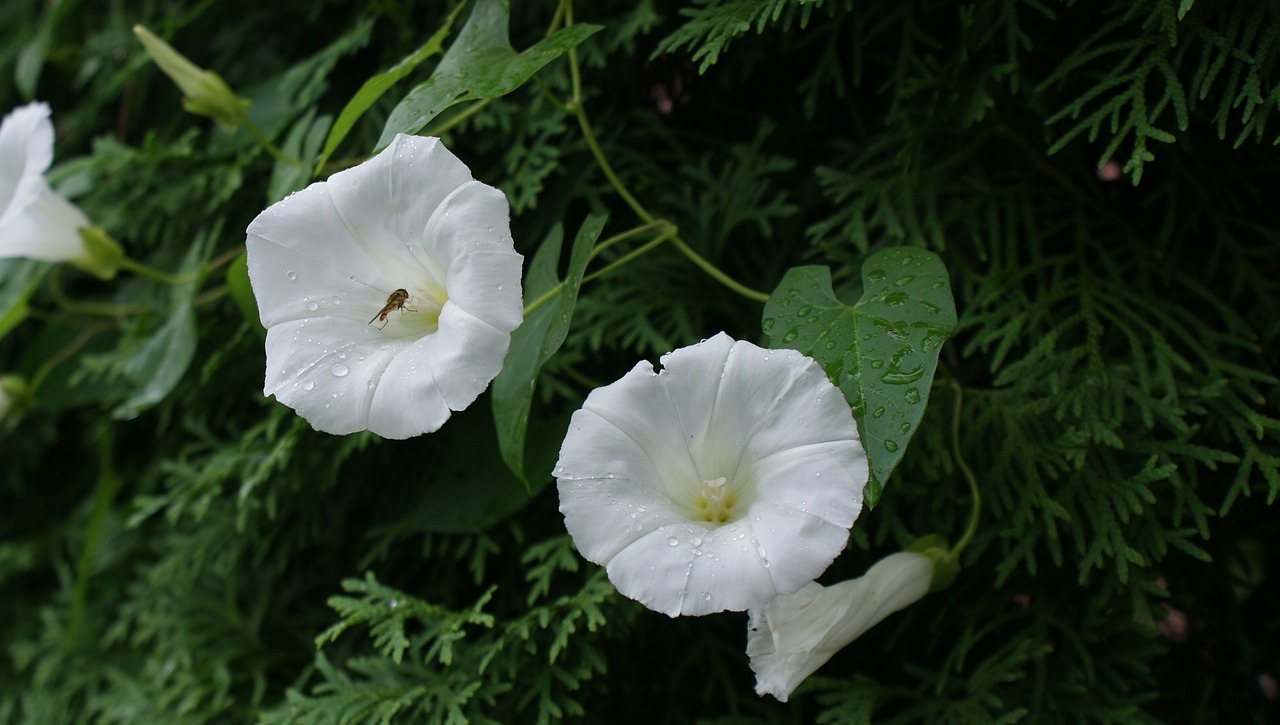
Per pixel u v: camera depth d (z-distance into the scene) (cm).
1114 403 53
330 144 53
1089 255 56
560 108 55
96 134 70
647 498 49
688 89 60
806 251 58
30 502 75
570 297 52
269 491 60
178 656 61
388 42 62
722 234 57
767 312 52
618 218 59
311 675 61
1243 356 54
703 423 50
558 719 54
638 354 58
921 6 56
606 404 49
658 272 58
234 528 61
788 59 58
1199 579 56
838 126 59
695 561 48
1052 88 55
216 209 64
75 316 68
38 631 72
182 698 61
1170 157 55
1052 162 56
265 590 62
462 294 49
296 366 50
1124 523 53
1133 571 53
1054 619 54
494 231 49
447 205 50
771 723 55
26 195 58
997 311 54
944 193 56
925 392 49
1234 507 56
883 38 57
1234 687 57
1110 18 54
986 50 55
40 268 64
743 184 57
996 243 55
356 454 60
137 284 67
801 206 58
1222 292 55
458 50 54
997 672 53
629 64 59
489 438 57
